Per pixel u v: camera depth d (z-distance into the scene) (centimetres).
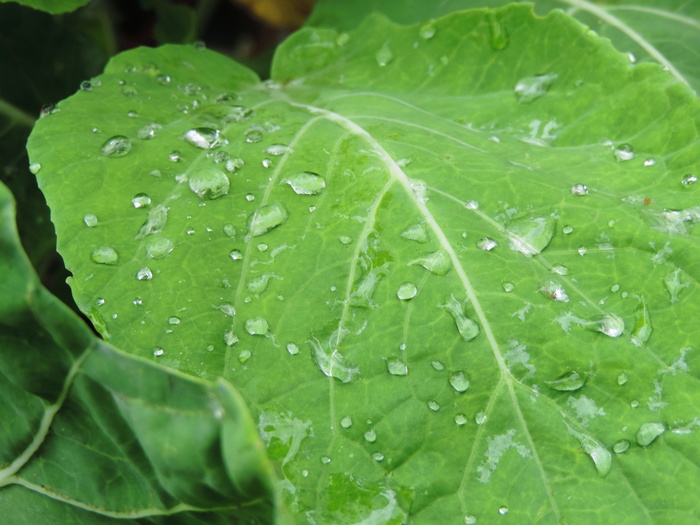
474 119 32
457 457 27
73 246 28
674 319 28
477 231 29
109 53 39
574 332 28
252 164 30
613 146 30
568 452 27
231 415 24
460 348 28
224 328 28
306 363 28
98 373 25
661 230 28
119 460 27
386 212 29
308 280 28
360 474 27
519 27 32
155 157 30
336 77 34
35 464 28
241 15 43
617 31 35
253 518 26
